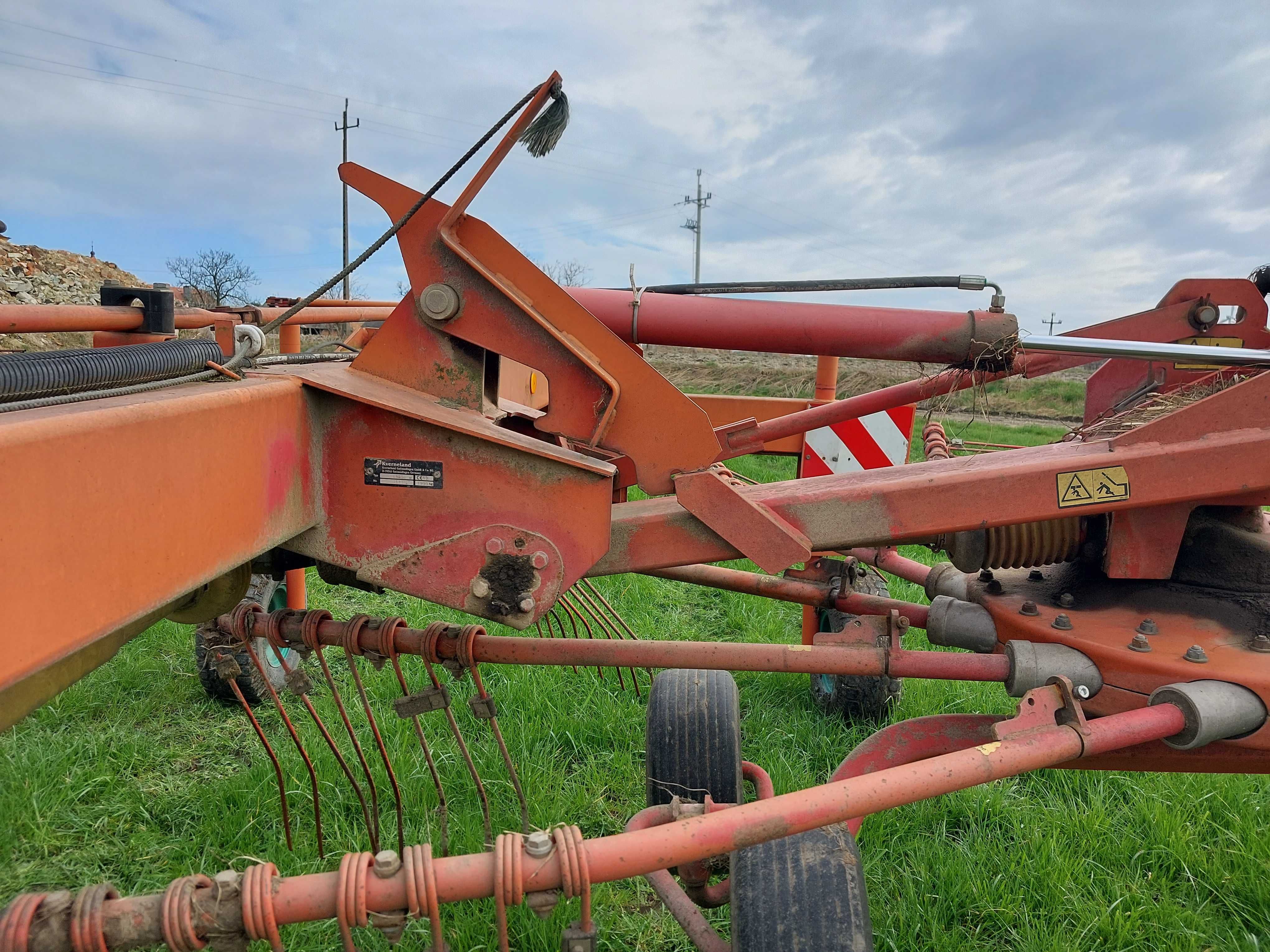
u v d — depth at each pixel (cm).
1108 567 265
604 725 441
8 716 162
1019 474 236
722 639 604
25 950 132
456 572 212
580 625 576
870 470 292
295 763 391
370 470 210
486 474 209
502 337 220
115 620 128
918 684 509
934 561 757
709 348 271
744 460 1273
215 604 252
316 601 644
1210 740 217
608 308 264
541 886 157
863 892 207
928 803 376
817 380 505
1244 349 273
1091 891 324
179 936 140
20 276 1967
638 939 303
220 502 160
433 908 152
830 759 421
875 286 286
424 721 438
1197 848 343
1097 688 244
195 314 336
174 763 406
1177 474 235
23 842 339
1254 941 291
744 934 203
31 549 111
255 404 174
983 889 319
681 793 310
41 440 112
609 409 222
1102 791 388
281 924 148
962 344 259
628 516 240
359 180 215
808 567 344
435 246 216
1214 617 259
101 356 165
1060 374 3588
